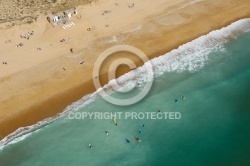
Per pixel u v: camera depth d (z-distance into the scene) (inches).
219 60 2326.5
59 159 1875.0
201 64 2301.9
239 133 1967.3
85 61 2288.4
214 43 2418.8
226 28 2506.2
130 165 1841.8
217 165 1830.7
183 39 2425.0
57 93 2123.5
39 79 2198.6
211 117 2039.9
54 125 2006.6
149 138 1948.8
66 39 2442.2
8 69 2268.7
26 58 2333.9
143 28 2497.5
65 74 2218.3
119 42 2402.8
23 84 2175.2
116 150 1903.3
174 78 2220.7
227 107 2086.6
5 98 2103.8
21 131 1978.3
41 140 1948.8
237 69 2281.0
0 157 1884.8
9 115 2023.9
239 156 1863.9
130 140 1940.2
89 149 1909.4
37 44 2426.2
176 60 2313.0
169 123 2011.6
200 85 2193.7
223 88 2182.6
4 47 2422.5
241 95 2144.4
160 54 2333.9
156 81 2202.3
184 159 1865.2
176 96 2134.6
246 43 2427.4
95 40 2425.0
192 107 2085.4
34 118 2026.3
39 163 1862.7
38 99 2095.2
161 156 1878.7
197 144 1924.2
